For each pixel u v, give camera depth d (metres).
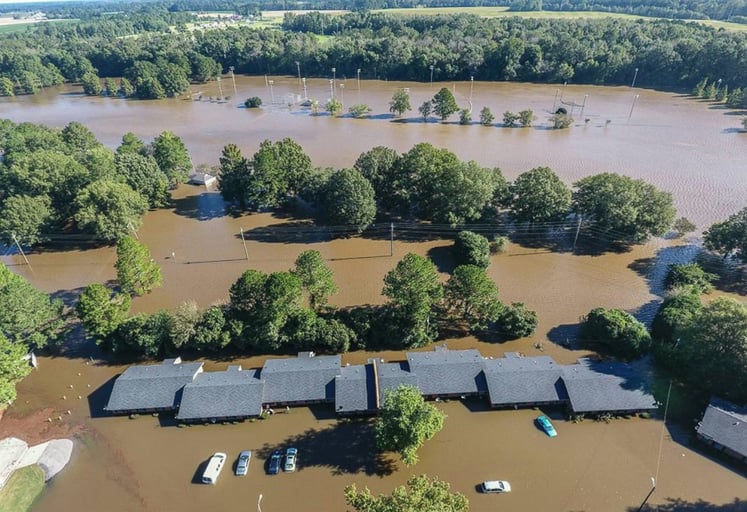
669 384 73.12
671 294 87.31
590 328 81.56
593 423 67.62
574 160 159.75
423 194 120.69
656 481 60.31
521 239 114.25
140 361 81.06
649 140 177.12
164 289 99.00
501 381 70.38
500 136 186.00
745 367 64.44
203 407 68.44
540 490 59.72
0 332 71.88
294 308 80.19
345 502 58.97
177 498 60.12
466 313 83.19
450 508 47.00
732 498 58.19
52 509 59.56
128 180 126.56
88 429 69.19
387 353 80.56
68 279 104.56
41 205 114.38
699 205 127.56
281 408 70.94
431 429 60.69
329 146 179.75
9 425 70.06
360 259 108.00
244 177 127.44
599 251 109.06
